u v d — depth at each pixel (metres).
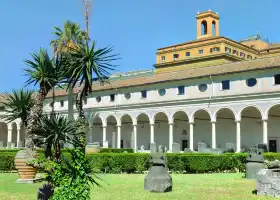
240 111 46.06
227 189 17.53
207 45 97.12
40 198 11.85
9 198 14.41
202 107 49.59
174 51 102.94
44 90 17.97
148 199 14.49
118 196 15.19
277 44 106.88
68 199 9.83
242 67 47.19
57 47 48.88
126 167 26.08
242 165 28.34
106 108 60.66
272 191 15.39
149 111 55.31
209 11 103.88
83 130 14.27
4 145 75.75
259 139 51.31
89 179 10.37
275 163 16.08
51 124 13.51
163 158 16.84
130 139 64.50
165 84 53.72
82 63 14.48
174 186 18.58
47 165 10.40
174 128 59.31
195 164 26.53
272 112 49.72
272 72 43.75
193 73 52.66
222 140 54.72
